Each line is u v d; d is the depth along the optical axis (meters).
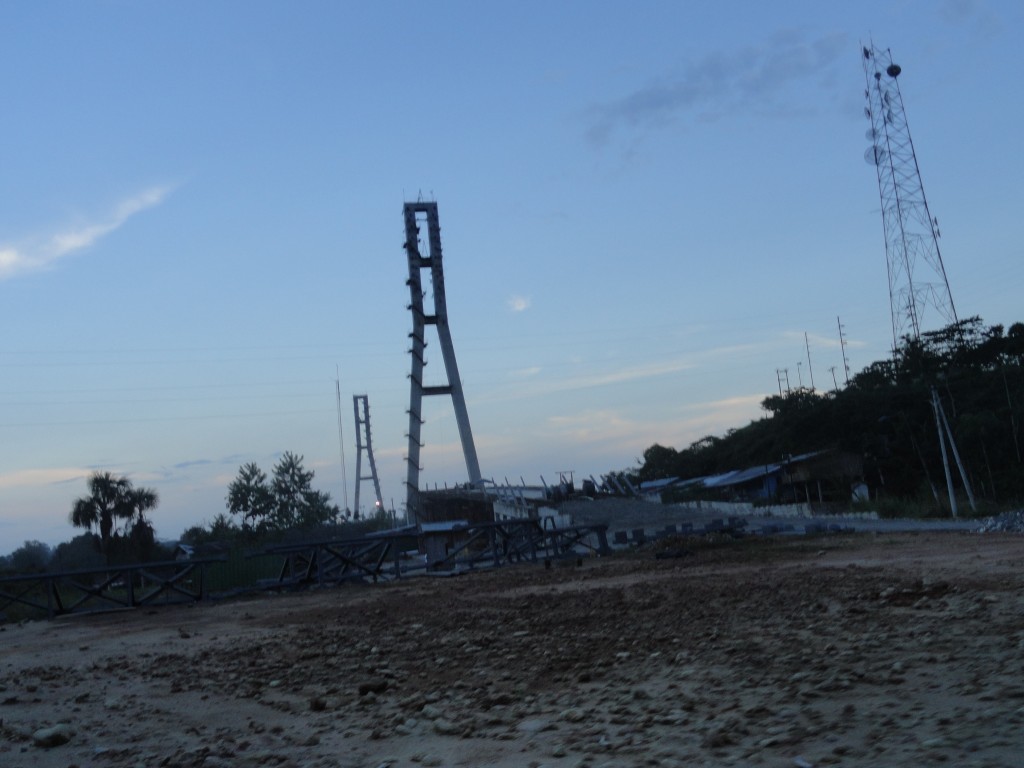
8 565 70.00
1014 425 57.56
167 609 27.64
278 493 68.38
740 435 89.06
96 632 21.47
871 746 6.96
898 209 53.00
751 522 53.06
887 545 27.98
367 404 111.56
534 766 7.29
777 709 8.37
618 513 60.09
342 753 8.27
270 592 30.81
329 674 12.38
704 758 7.11
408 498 79.94
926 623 12.02
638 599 18.12
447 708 9.71
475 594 23.30
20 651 18.23
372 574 32.31
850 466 64.44
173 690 11.86
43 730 9.27
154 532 55.44
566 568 29.97
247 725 9.68
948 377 63.81
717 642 12.18
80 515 53.16
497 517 66.00
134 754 8.61
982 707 7.67
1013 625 11.23
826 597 15.69
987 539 27.53
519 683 10.82
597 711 9.04
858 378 77.12
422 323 88.69
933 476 61.62
